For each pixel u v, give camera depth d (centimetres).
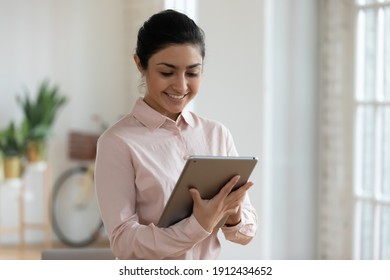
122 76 908
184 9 612
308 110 595
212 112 558
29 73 880
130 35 888
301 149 592
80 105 896
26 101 827
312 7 593
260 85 561
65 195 894
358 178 577
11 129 814
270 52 570
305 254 598
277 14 573
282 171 584
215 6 557
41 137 824
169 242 229
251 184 234
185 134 253
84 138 867
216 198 229
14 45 873
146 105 249
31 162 827
